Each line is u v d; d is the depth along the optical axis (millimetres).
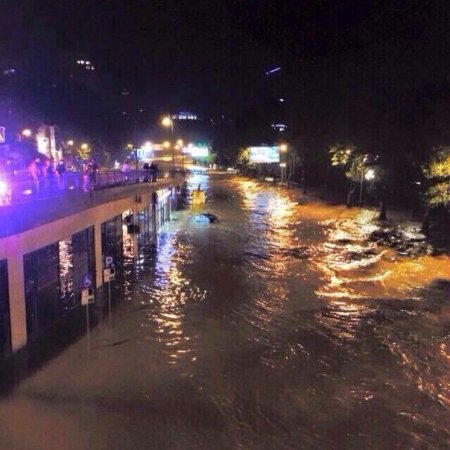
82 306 26922
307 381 19156
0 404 17406
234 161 125500
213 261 37906
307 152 79500
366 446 15367
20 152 41156
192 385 18859
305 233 49094
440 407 17453
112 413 17016
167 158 161250
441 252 37625
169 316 25875
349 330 23969
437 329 23906
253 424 16469
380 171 54375
